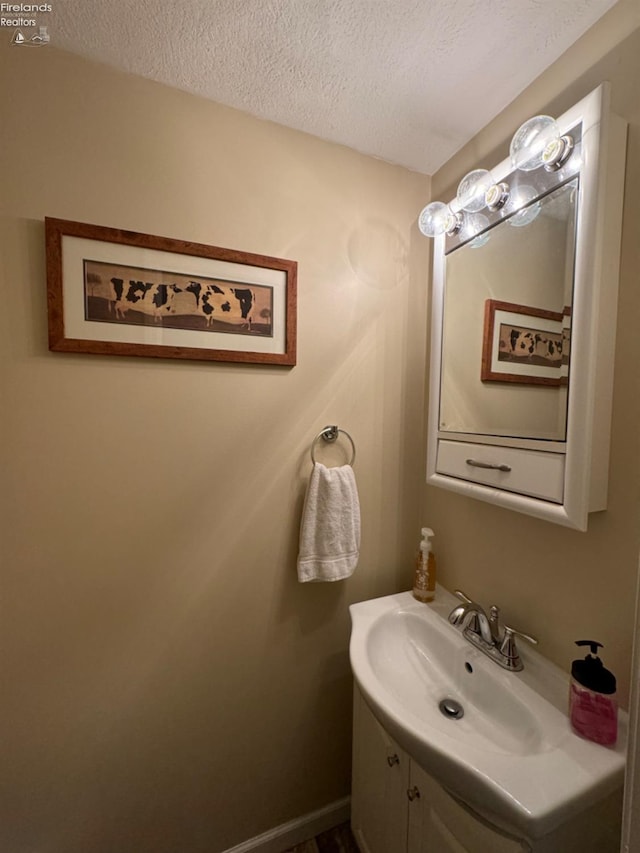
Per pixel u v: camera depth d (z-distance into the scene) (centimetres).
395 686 92
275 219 102
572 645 78
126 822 96
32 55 79
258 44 79
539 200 79
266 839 112
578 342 69
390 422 123
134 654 94
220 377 99
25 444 82
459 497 112
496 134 99
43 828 88
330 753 120
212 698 103
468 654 89
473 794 58
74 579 88
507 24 75
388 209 118
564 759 60
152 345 90
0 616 83
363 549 121
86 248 84
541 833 52
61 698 88
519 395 84
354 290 114
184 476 97
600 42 72
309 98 94
